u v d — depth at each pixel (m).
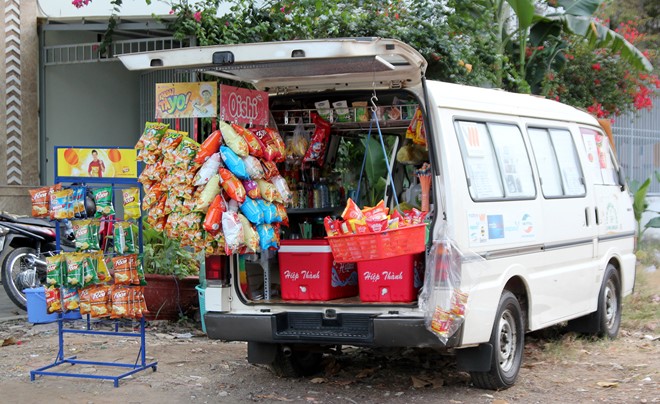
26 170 12.73
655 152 17.88
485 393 6.39
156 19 10.46
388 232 5.77
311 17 10.59
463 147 6.08
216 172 6.00
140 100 13.67
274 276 6.72
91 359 7.49
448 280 5.70
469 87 6.69
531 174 6.93
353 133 7.42
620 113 15.74
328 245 6.25
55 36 12.92
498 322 6.30
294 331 6.22
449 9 11.88
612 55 14.88
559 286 7.25
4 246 9.51
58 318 7.05
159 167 6.27
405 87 6.46
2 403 6.12
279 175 6.46
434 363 7.42
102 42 11.48
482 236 6.08
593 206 7.99
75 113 13.17
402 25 10.81
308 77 6.45
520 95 7.46
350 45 5.52
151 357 7.58
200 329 8.92
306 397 6.33
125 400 6.20
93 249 6.72
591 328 8.26
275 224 6.32
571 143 7.88
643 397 6.29
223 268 6.42
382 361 7.54
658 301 10.61
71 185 7.11
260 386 6.67
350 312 6.11
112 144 13.61
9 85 12.55
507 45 13.83
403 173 7.46
